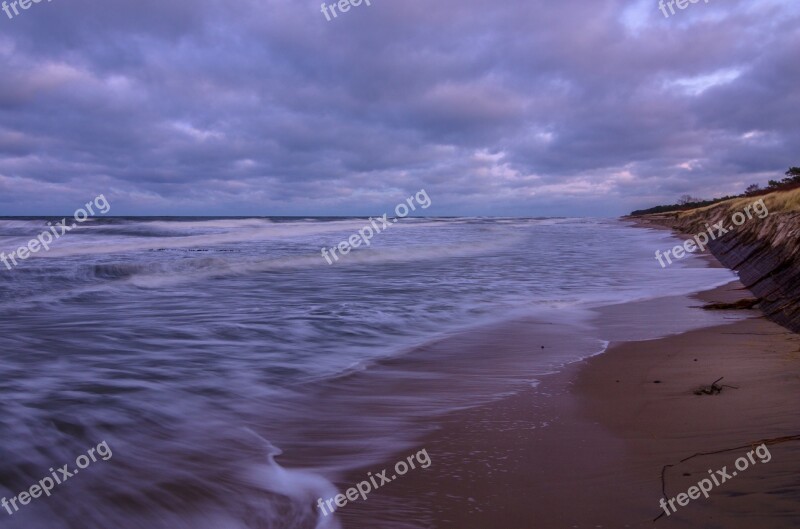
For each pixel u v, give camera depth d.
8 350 8.24
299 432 5.65
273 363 8.02
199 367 7.67
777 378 6.79
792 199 25.55
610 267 21.42
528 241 38.03
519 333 10.24
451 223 82.75
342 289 15.17
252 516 4.07
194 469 4.76
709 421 5.53
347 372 7.75
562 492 4.27
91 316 11.09
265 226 53.00
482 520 3.93
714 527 3.62
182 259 20.28
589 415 5.96
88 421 5.57
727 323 10.82
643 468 4.57
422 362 8.30
